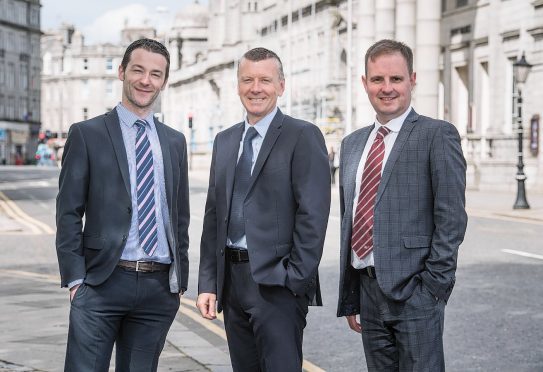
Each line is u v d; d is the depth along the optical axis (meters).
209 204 5.09
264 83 4.84
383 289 4.57
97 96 148.38
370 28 47.59
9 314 9.08
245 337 4.98
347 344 8.09
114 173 4.79
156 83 4.86
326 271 12.98
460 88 43.72
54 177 53.12
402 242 4.59
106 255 4.76
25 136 108.69
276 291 4.79
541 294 10.61
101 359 4.80
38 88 113.50
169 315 4.93
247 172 4.88
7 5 105.19
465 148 39.84
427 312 4.55
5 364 6.78
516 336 8.27
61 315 9.02
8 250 16.45
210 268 5.08
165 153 4.89
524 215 22.58
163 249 4.84
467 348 7.82
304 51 69.38
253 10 89.81
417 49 39.56
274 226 4.80
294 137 4.83
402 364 4.64
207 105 103.12
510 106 37.50
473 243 16.47
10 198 32.75
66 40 153.12
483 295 10.55
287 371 4.76
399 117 4.70
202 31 130.25
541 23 34.97
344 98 59.53
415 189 4.59
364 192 4.71
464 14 42.22
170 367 6.73
